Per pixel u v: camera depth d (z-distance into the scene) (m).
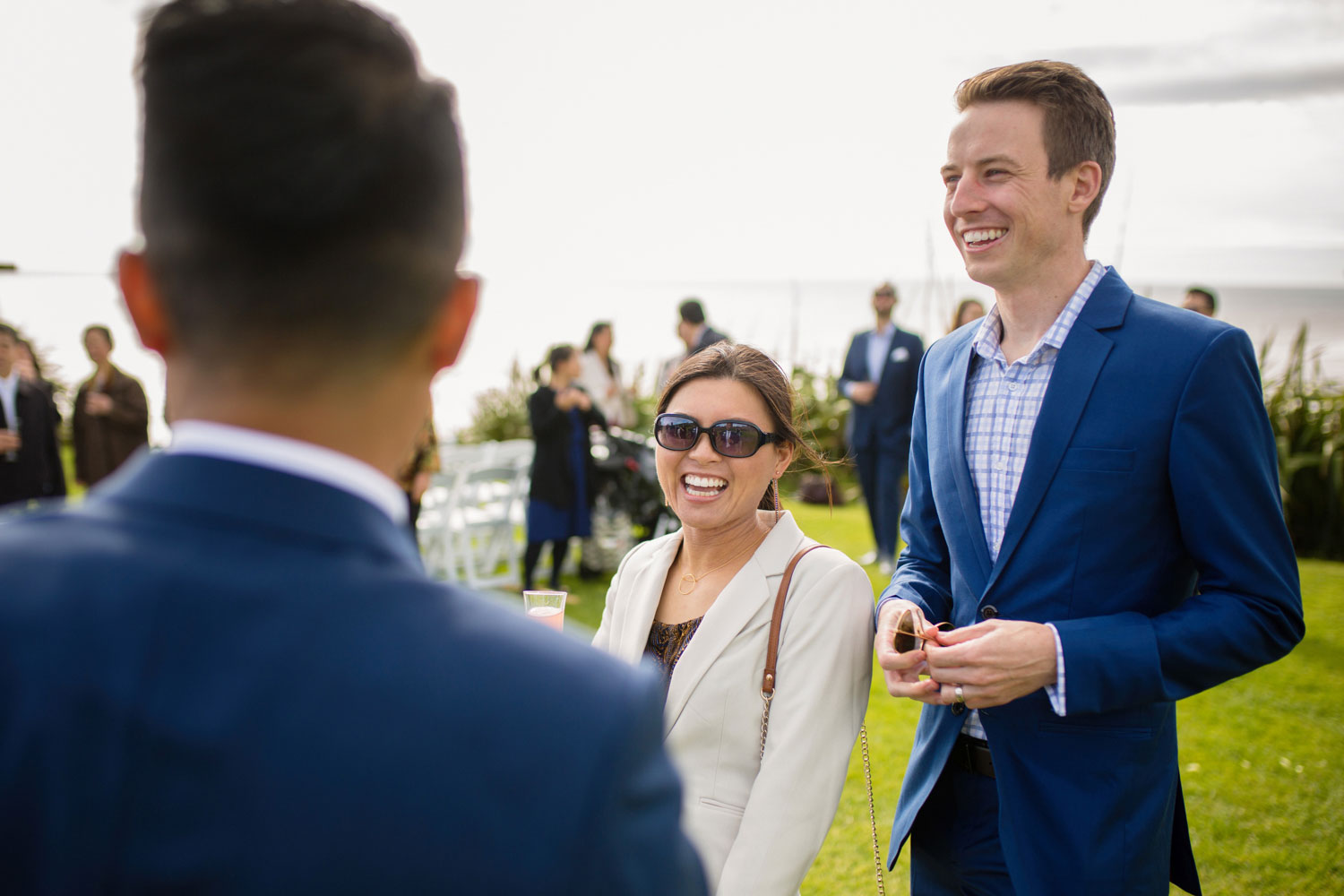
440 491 6.87
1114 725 1.47
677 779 0.53
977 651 1.38
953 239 1.63
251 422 0.52
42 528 0.50
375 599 0.49
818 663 1.62
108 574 0.47
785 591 1.70
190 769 0.43
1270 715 4.16
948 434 1.72
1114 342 1.51
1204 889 2.82
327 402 0.53
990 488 1.64
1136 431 1.46
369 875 0.43
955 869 1.69
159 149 0.51
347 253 0.51
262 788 0.43
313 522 0.51
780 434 1.84
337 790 0.44
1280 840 3.07
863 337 6.71
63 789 0.42
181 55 0.51
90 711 0.43
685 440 1.78
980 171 1.54
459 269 0.59
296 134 0.50
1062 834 1.46
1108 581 1.48
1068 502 1.49
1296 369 8.27
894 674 1.51
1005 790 1.52
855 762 3.71
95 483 6.76
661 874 0.49
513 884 0.44
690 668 1.70
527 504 6.10
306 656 0.46
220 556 0.48
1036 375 1.61
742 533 1.84
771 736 1.62
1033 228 1.52
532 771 0.46
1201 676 1.39
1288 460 7.80
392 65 0.55
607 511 6.79
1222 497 1.40
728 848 1.61
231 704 0.44
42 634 0.45
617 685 0.51
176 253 0.52
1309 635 5.25
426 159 0.54
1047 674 1.38
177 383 0.55
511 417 11.77
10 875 0.42
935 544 1.86
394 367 0.55
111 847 0.42
